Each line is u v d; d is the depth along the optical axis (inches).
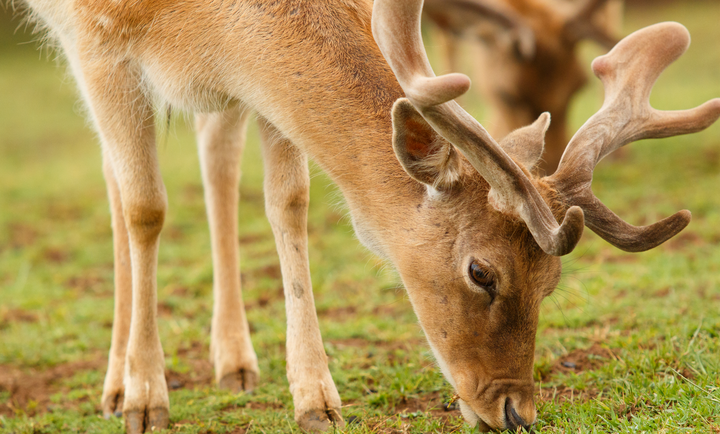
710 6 1909.4
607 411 312.5
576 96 796.6
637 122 323.0
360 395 381.1
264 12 332.5
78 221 813.2
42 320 551.2
